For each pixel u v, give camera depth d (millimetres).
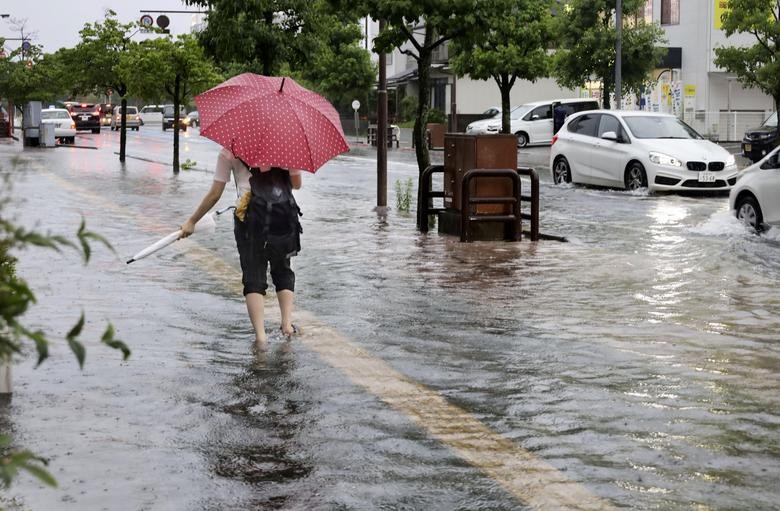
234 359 8328
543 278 12562
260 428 6551
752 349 8922
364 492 5465
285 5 26969
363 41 79000
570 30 48375
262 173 8812
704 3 54594
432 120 59375
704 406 7172
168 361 8211
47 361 8094
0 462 2490
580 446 6270
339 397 7277
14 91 57312
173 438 6328
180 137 67188
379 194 21312
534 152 49250
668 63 55781
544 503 5316
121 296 11023
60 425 6531
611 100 56594
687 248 15531
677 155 25562
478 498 5383
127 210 20328
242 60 27672
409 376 7875
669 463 5977
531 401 7242
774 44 39531
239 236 8875
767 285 12242
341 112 72625
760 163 17734
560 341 9141
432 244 15711
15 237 2744
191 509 5207
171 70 33625
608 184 27234
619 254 14766
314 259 14062
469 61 41312
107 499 5312
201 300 10844
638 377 7934
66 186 26188
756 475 5793
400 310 10484
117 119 85062
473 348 8836
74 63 39688
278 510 5203
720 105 55031
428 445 6250
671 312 10531
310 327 9594
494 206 16281
